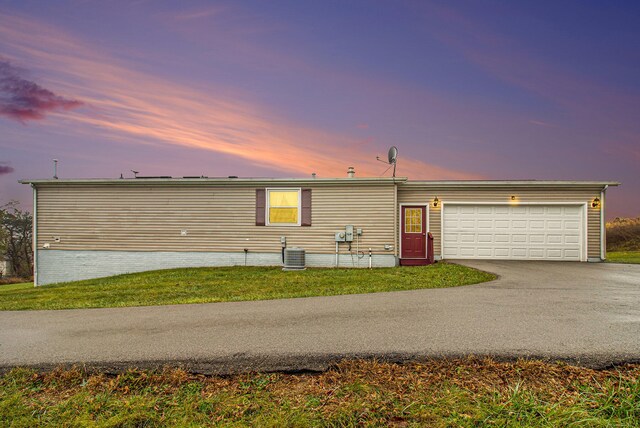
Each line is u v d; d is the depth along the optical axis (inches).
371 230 481.7
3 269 1274.6
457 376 116.6
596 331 153.0
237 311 207.8
